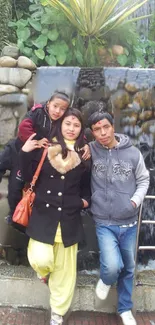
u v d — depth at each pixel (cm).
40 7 510
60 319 300
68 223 293
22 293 346
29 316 333
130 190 303
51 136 297
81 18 461
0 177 349
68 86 386
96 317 337
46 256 288
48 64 467
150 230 394
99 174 304
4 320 325
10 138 372
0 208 371
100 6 454
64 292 301
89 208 328
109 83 389
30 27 488
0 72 370
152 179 394
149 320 332
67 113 294
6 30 493
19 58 375
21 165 297
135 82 390
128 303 313
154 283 350
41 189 295
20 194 335
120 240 307
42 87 383
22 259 374
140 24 681
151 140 396
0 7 486
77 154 292
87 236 371
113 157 303
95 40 478
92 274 369
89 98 388
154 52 597
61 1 499
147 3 689
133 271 314
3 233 372
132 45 509
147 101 392
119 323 329
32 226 294
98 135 298
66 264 300
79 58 470
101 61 477
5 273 354
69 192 294
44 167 291
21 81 371
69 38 477
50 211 291
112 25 479
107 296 340
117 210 300
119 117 391
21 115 373
